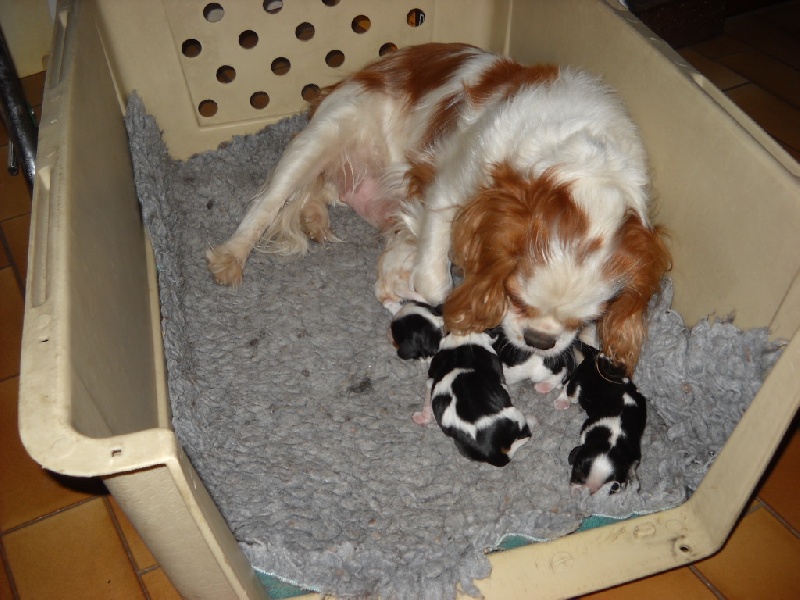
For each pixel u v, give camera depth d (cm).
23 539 89
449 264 97
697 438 88
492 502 87
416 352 98
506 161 82
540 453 91
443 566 79
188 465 62
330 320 104
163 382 89
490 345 92
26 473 94
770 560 87
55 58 86
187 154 120
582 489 84
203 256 110
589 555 78
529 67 98
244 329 103
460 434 89
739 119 82
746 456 74
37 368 59
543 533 81
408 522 85
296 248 111
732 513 76
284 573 78
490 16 117
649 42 89
